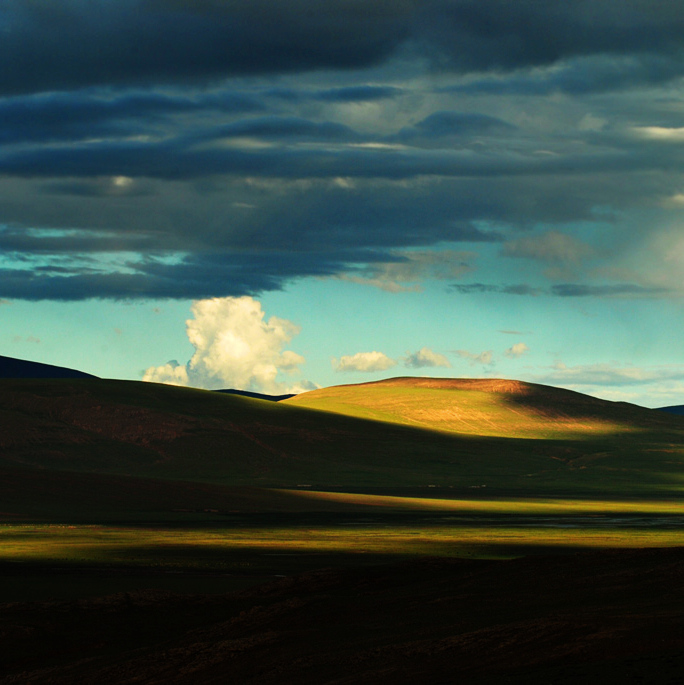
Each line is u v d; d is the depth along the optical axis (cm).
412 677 1922
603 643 1903
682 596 2456
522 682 1734
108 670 2397
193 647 2484
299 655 2259
